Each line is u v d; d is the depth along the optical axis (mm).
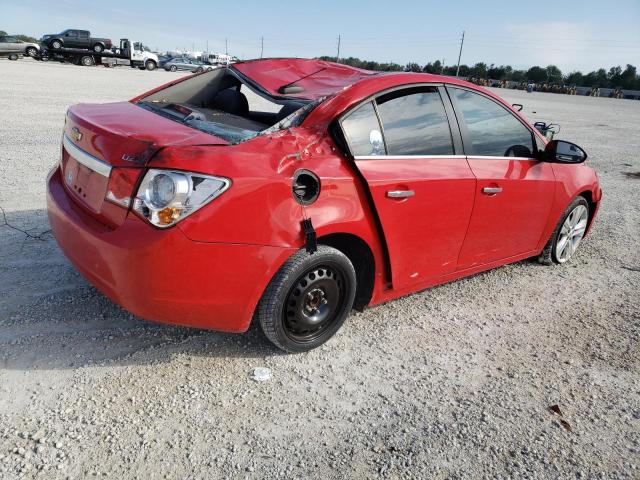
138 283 2258
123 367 2633
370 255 2955
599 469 2289
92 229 2396
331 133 2750
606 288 4277
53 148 7445
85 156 2562
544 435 2463
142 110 3104
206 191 2244
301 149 2602
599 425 2578
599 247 5297
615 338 3459
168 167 2199
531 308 3805
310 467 2131
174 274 2254
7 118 9734
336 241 2932
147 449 2129
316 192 2592
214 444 2197
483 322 3518
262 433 2289
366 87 2949
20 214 4578
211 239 2273
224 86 3980
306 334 2869
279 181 2432
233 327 2537
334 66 3818
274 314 2607
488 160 3537
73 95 14375
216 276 2338
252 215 2357
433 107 3266
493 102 3693
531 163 3900
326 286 2797
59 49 33531
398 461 2207
